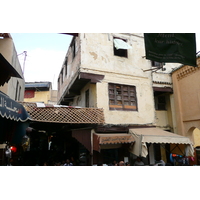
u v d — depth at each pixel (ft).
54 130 32.12
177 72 37.32
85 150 29.27
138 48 33.63
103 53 30.12
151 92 32.50
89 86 31.09
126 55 32.45
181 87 36.50
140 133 25.45
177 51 20.77
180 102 36.45
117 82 29.89
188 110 34.35
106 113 27.63
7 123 17.39
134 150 25.20
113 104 28.78
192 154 25.59
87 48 29.12
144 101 31.24
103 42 30.68
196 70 32.99
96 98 27.73
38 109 23.26
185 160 34.50
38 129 32.48
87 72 28.09
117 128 27.61
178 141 25.12
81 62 28.09
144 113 30.55
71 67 35.04
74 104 41.68
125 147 27.53
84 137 24.77
